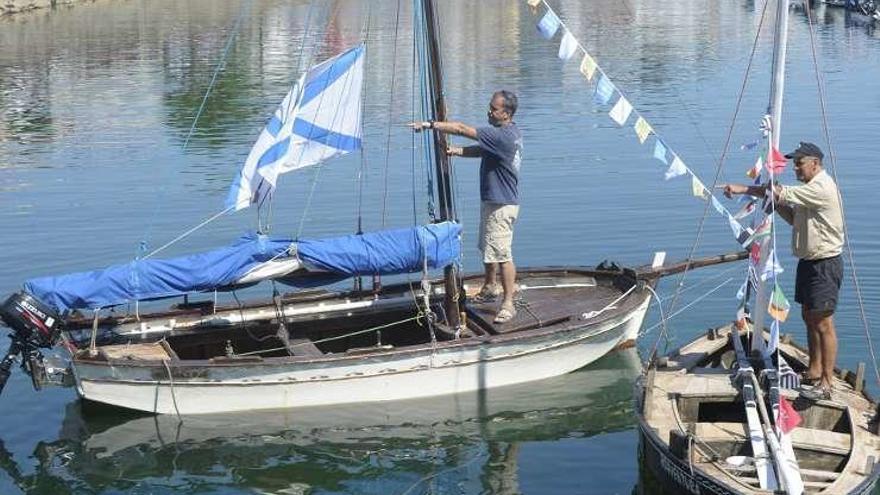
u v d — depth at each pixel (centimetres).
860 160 3584
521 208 3136
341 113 2138
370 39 7188
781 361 1612
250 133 4350
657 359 1778
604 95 1984
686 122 4284
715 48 6762
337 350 2148
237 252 1961
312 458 1786
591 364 2147
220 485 1702
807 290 1628
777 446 1442
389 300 2148
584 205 3152
